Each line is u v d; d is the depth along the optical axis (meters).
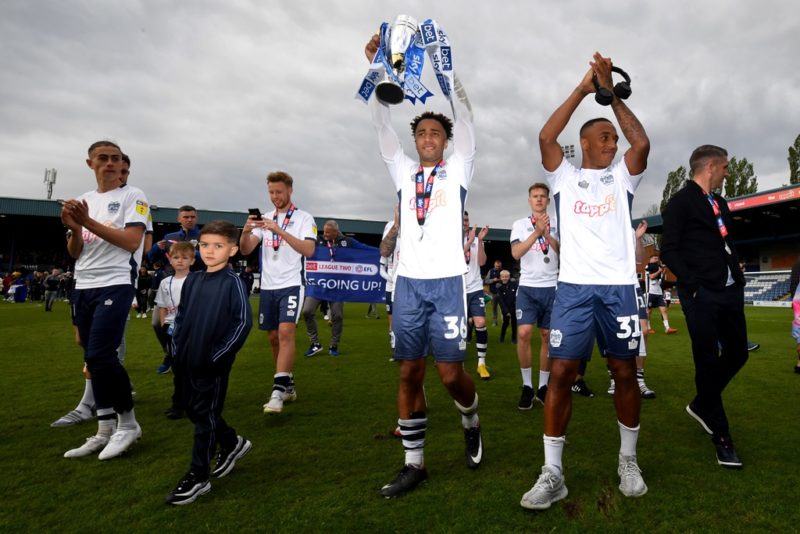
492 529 1.97
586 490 2.34
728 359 2.85
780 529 1.96
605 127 2.55
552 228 4.42
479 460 2.62
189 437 3.19
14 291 21.89
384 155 2.86
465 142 2.67
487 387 4.86
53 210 32.59
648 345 8.04
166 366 5.44
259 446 3.00
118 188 3.22
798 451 2.87
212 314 2.38
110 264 3.04
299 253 4.06
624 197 2.51
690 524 2.00
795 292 5.52
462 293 2.50
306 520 2.05
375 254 7.09
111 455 2.77
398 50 2.51
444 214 2.58
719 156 2.99
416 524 2.01
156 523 2.03
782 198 27.53
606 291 2.38
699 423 3.48
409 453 2.41
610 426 3.39
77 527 2.00
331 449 2.94
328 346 7.97
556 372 2.33
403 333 2.47
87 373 3.50
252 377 5.23
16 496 2.29
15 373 5.27
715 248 2.87
